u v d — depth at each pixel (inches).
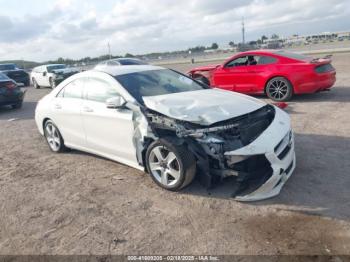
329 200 148.5
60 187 187.6
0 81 450.3
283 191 159.3
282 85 363.6
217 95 188.7
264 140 150.2
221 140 148.5
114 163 217.8
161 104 166.7
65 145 239.9
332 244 119.3
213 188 168.9
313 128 257.1
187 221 142.5
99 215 153.6
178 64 1413.6
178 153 157.3
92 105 203.8
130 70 212.2
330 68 366.3
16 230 146.9
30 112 454.9
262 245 122.3
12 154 258.5
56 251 129.6
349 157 194.4
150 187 177.6
